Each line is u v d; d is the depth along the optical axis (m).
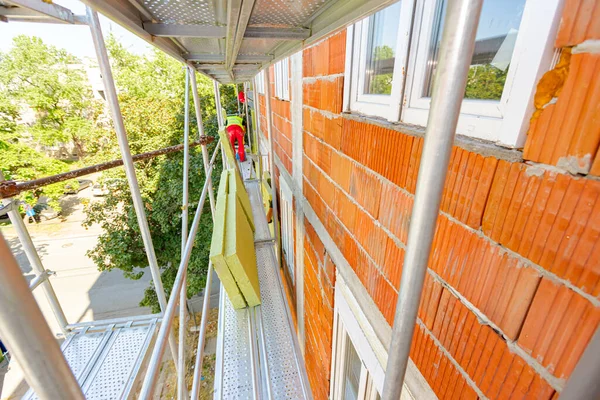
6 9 1.32
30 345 0.34
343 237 1.57
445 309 0.81
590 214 0.45
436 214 0.42
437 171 0.39
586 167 0.45
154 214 8.53
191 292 8.66
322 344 2.22
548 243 0.52
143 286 10.91
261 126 6.17
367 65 1.24
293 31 1.21
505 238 0.60
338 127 1.51
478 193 0.66
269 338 1.93
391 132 1.00
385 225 1.11
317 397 2.56
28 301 0.33
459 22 0.32
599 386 0.39
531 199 0.54
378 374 1.26
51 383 0.37
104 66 1.46
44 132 13.55
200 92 12.10
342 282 1.65
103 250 8.77
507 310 0.62
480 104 0.67
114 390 1.80
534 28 0.51
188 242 1.70
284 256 4.14
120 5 0.85
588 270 0.46
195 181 9.17
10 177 12.38
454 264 0.76
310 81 1.96
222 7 0.93
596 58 0.42
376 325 1.24
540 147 0.52
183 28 1.11
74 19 1.44
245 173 6.52
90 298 10.27
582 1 0.43
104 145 9.38
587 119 0.44
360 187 1.30
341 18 0.87
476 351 0.71
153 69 11.39
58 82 13.83
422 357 0.94
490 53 0.66
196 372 1.43
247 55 1.99
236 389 1.59
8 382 7.36
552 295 0.52
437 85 0.36
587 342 0.47
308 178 2.24
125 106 9.53
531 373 0.58
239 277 1.99
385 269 1.13
